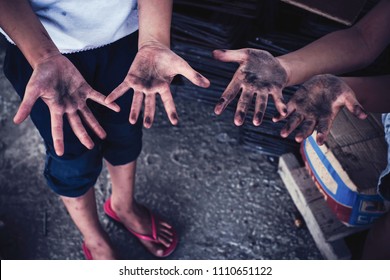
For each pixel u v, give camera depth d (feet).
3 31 4.40
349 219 6.30
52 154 5.08
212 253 6.95
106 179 7.54
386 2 5.01
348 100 4.40
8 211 7.22
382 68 6.69
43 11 4.28
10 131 8.00
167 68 4.33
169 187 7.49
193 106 8.25
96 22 4.41
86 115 4.24
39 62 4.12
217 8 6.70
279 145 7.50
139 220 6.76
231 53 4.47
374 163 5.88
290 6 6.71
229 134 7.98
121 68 4.96
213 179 7.57
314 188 6.82
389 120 5.39
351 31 5.04
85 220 6.02
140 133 5.80
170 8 4.69
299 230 7.10
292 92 6.91
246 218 7.23
